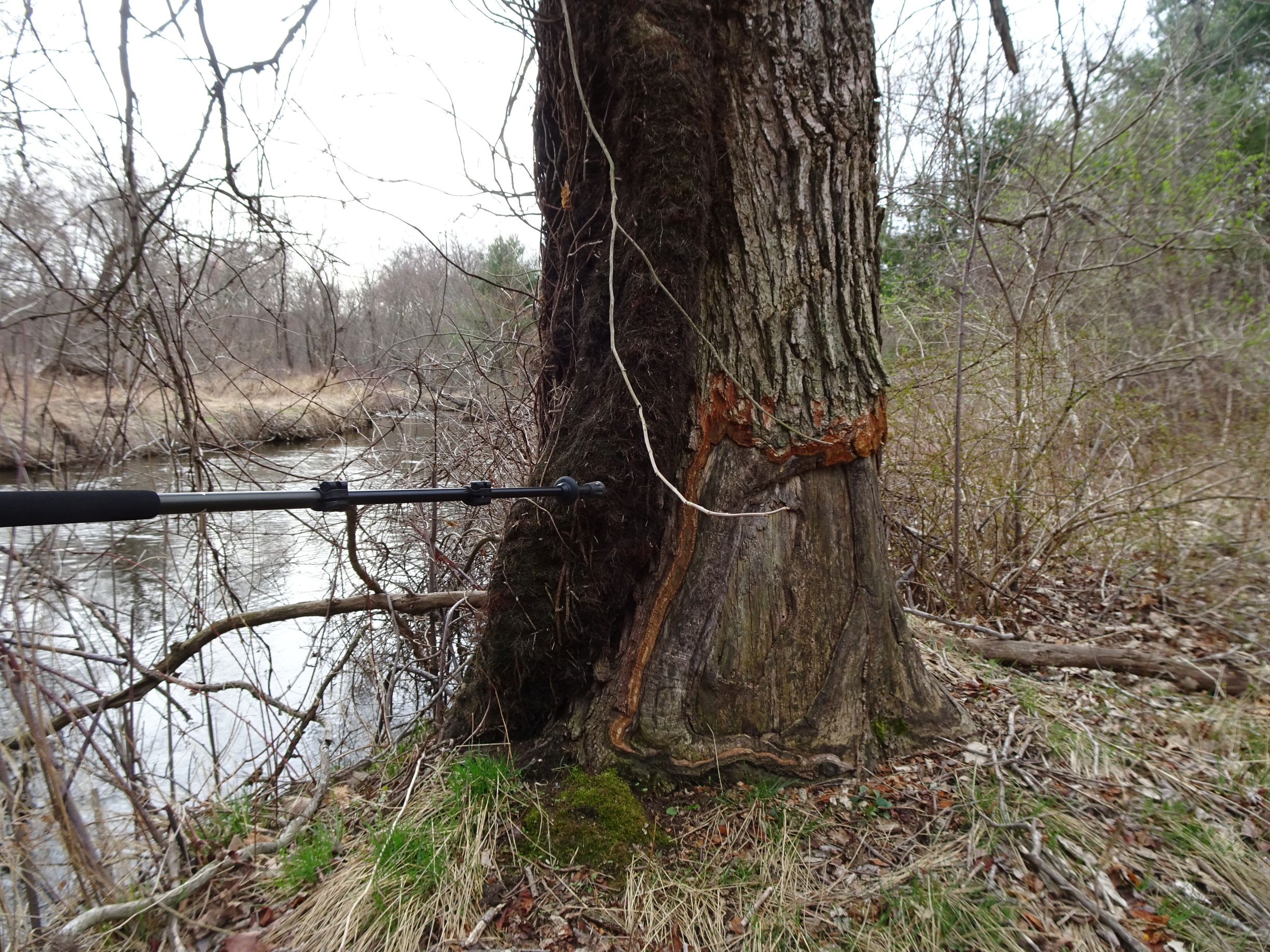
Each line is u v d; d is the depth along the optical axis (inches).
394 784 99.4
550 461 92.7
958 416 157.8
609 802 82.9
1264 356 208.1
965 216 177.3
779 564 92.4
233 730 125.3
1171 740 105.7
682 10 83.4
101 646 140.2
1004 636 143.5
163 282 121.6
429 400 181.6
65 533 141.8
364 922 73.3
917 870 77.2
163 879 85.5
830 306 92.2
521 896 75.9
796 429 91.4
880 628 97.1
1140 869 78.7
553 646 91.8
